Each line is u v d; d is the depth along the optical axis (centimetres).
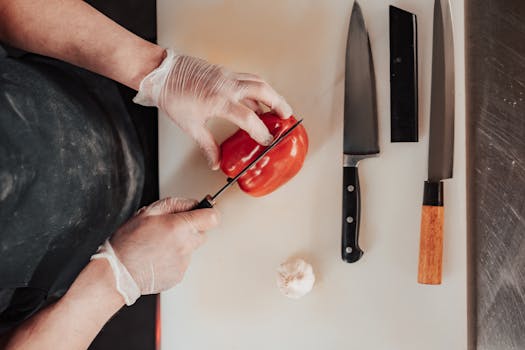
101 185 105
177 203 111
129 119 124
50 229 96
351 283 121
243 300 125
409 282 119
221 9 123
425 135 117
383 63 118
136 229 106
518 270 117
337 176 121
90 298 100
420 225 118
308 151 121
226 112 103
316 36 120
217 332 126
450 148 113
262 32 122
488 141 117
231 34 123
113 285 102
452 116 113
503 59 116
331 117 120
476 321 118
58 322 96
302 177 122
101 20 99
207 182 125
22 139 90
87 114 106
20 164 89
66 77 109
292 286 118
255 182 112
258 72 122
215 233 125
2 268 91
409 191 118
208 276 125
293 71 121
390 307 120
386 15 118
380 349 120
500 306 117
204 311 126
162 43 125
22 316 100
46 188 93
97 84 118
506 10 116
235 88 103
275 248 123
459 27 115
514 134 116
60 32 97
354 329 121
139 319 128
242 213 124
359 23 116
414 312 119
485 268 117
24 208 90
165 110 108
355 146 117
